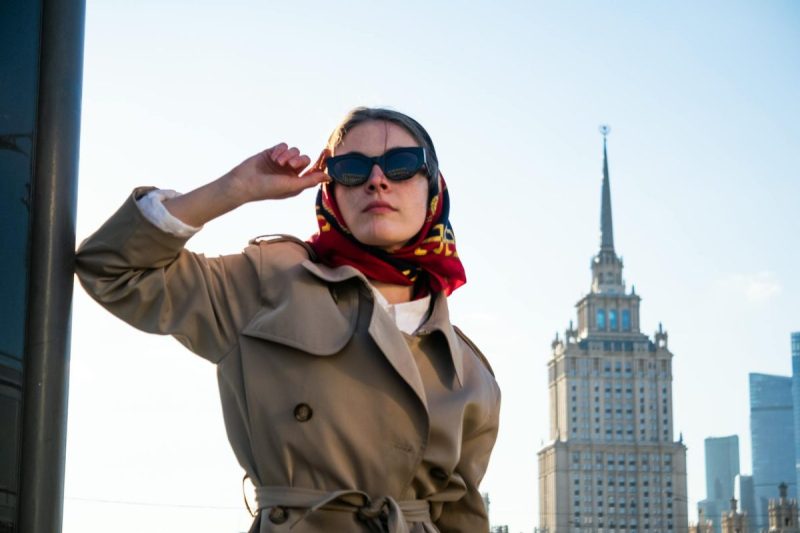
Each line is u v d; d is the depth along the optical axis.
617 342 136.38
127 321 2.33
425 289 2.58
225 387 2.40
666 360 135.38
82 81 2.25
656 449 132.88
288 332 2.30
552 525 131.75
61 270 2.15
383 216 2.43
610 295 139.00
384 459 2.31
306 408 2.28
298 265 2.42
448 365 2.49
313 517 2.26
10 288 2.10
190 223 2.26
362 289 2.42
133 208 2.22
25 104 2.16
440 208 2.58
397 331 2.36
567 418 134.25
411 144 2.50
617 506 131.62
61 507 2.12
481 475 2.59
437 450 2.39
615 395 134.50
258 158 2.34
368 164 2.42
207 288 2.35
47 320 2.12
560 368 138.12
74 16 2.23
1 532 2.03
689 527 129.50
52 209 2.15
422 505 2.40
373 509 2.27
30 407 2.08
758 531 122.81
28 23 2.18
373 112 2.52
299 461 2.29
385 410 2.31
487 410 2.56
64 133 2.18
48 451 2.09
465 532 2.56
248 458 2.35
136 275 2.28
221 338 2.36
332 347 2.30
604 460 132.88
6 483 2.05
